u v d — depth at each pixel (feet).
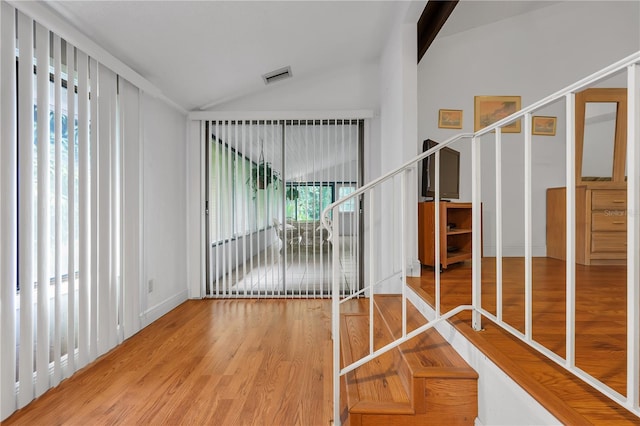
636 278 2.54
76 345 7.41
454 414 4.44
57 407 5.53
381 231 11.99
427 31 10.30
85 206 6.97
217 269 12.61
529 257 3.86
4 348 5.30
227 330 9.07
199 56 9.35
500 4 11.41
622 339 4.56
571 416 2.92
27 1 5.41
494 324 5.26
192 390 5.99
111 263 7.87
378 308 7.83
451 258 9.32
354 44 11.23
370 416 4.47
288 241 12.80
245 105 12.87
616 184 10.62
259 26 8.82
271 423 5.05
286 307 11.31
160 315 10.30
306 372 6.65
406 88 8.99
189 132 12.52
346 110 12.39
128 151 8.55
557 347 4.29
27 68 5.64
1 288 5.29
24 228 5.65
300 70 12.12
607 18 12.28
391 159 10.61
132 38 7.79
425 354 5.10
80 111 6.88
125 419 5.19
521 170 12.36
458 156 11.33
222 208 12.71
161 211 10.60
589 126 12.01
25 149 5.65
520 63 12.36
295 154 12.73
